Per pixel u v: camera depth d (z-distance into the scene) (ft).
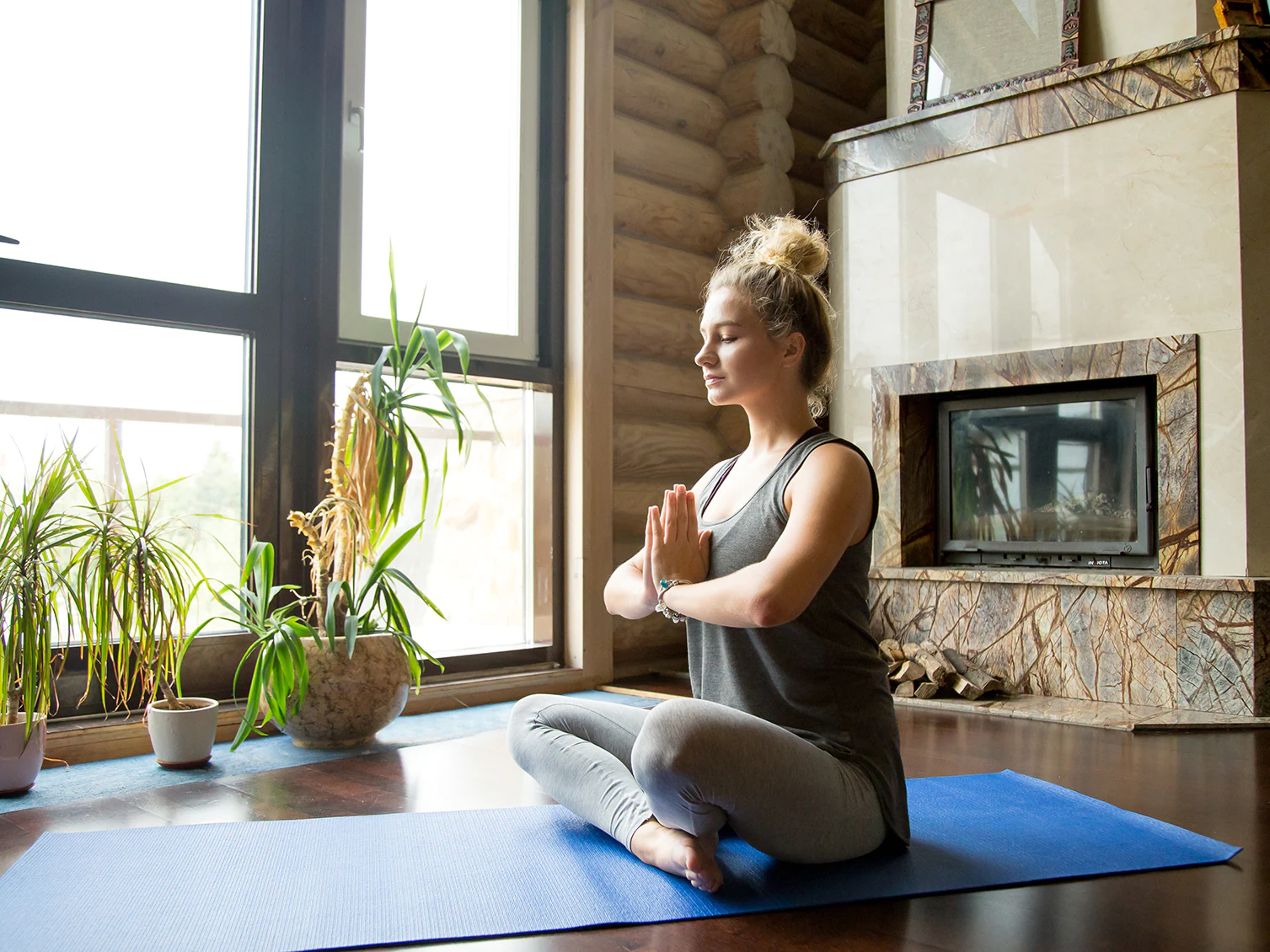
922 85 13.75
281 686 8.36
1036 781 7.91
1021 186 12.62
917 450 13.75
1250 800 7.51
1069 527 12.57
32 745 7.55
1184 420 11.35
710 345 5.88
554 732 6.45
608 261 12.88
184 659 9.59
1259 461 11.02
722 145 14.79
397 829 6.52
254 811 7.04
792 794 5.18
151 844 6.21
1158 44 11.98
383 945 4.75
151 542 8.23
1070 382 12.47
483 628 12.32
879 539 13.73
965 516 13.48
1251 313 11.08
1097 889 5.56
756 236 6.23
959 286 13.12
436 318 11.76
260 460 10.16
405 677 9.30
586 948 4.74
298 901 5.24
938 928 5.00
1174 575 11.28
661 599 5.62
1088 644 11.87
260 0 10.26
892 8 14.43
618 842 6.23
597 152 12.81
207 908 5.15
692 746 4.99
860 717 5.64
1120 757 9.02
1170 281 11.52
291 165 10.45
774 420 5.86
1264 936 4.92
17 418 8.77
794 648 5.56
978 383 12.85
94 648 9.05
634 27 13.61
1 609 7.44
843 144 14.25
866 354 13.96
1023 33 12.98
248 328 10.07
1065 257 12.26
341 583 8.96
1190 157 11.40
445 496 12.04
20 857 6.00
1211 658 11.03
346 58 10.85
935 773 8.36
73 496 8.99
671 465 13.88
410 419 11.75
